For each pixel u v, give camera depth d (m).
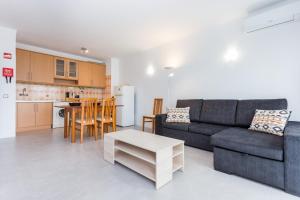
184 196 1.60
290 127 1.96
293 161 1.59
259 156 1.81
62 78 5.20
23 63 4.39
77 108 3.41
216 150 2.14
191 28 3.53
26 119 4.36
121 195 1.61
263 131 2.29
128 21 3.18
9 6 2.64
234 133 2.26
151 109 4.88
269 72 2.79
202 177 1.97
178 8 2.74
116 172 2.09
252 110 2.72
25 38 4.09
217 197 1.59
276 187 1.74
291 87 2.58
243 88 3.09
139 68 5.26
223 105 3.12
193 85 3.87
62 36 3.96
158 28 3.52
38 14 2.90
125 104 5.14
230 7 2.74
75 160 2.44
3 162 2.32
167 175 1.84
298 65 2.51
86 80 5.75
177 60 4.17
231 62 3.23
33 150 2.83
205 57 3.63
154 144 1.96
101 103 3.78
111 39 4.14
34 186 1.74
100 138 3.69
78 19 3.10
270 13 2.64
